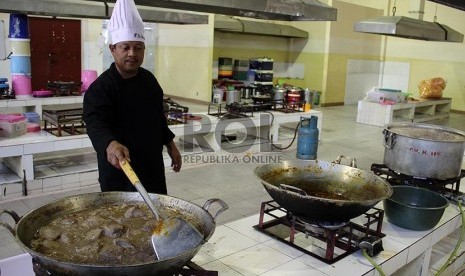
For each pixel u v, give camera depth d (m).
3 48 7.94
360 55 12.40
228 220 3.78
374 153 6.39
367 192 1.85
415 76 12.02
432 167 2.31
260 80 10.69
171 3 3.29
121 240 1.28
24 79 6.27
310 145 5.50
